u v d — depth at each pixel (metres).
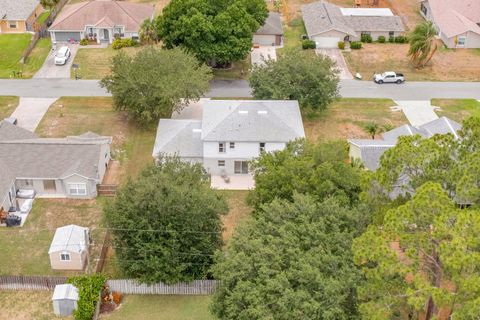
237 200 61.78
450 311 36.47
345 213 43.22
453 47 96.69
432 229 34.81
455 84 86.62
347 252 39.78
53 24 97.31
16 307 48.47
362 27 98.19
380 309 33.50
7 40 97.94
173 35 82.75
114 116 77.06
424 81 87.31
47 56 92.69
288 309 36.56
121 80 72.62
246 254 41.66
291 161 51.22
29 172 61.00
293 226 41.84
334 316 36.62
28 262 53.34
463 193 35.72
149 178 50.34
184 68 74.19
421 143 39.84
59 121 75.62
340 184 49.91
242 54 84.44
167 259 48.03
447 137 40.47
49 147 63.06
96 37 97.50
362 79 87.62
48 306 48.66
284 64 75.31
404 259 35.56
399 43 98.88
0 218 57.47
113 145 71.00
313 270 37.50
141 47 96.06
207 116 65.88
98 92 82.88
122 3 102.44
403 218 34.75
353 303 38.16
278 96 72.75
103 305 48.59
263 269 38.84
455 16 100.00
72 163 61.84
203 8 83.69
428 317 37.31
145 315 47.97
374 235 35.38
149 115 71.75
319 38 96.50
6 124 67.44
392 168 40.31
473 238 31.17
